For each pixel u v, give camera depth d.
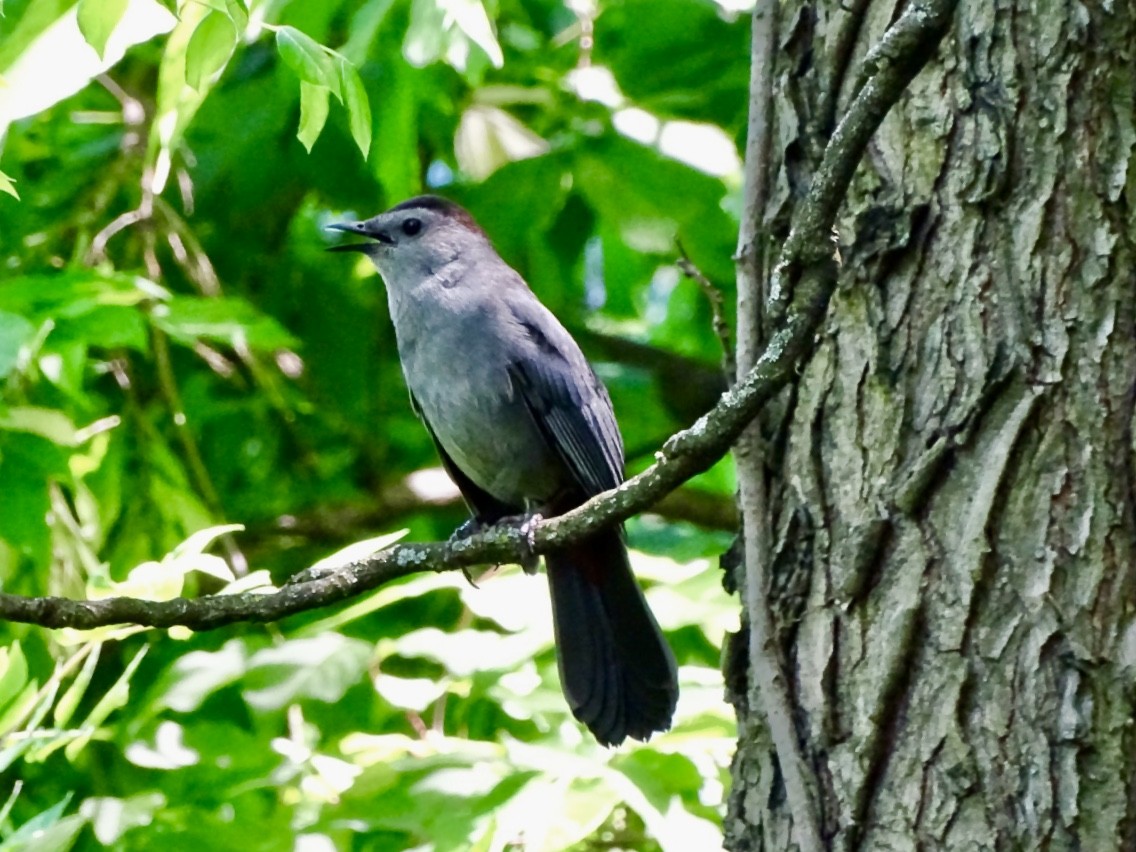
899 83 4.61
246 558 11.52
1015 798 4.84
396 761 7.33
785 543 5.58
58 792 9.69
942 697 5.02
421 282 8.77
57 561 8.85
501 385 8.37
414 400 8.91
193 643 10.33
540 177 10.66
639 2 11.05
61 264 10.62
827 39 5.93
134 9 5.64
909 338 5.38
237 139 10.72
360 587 5.89
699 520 11.08
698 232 10.46
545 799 6.78
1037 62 5.32
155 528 9.78
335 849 7.33
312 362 12.18
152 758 7.67
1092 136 5.22
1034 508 5.02
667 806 6.88
